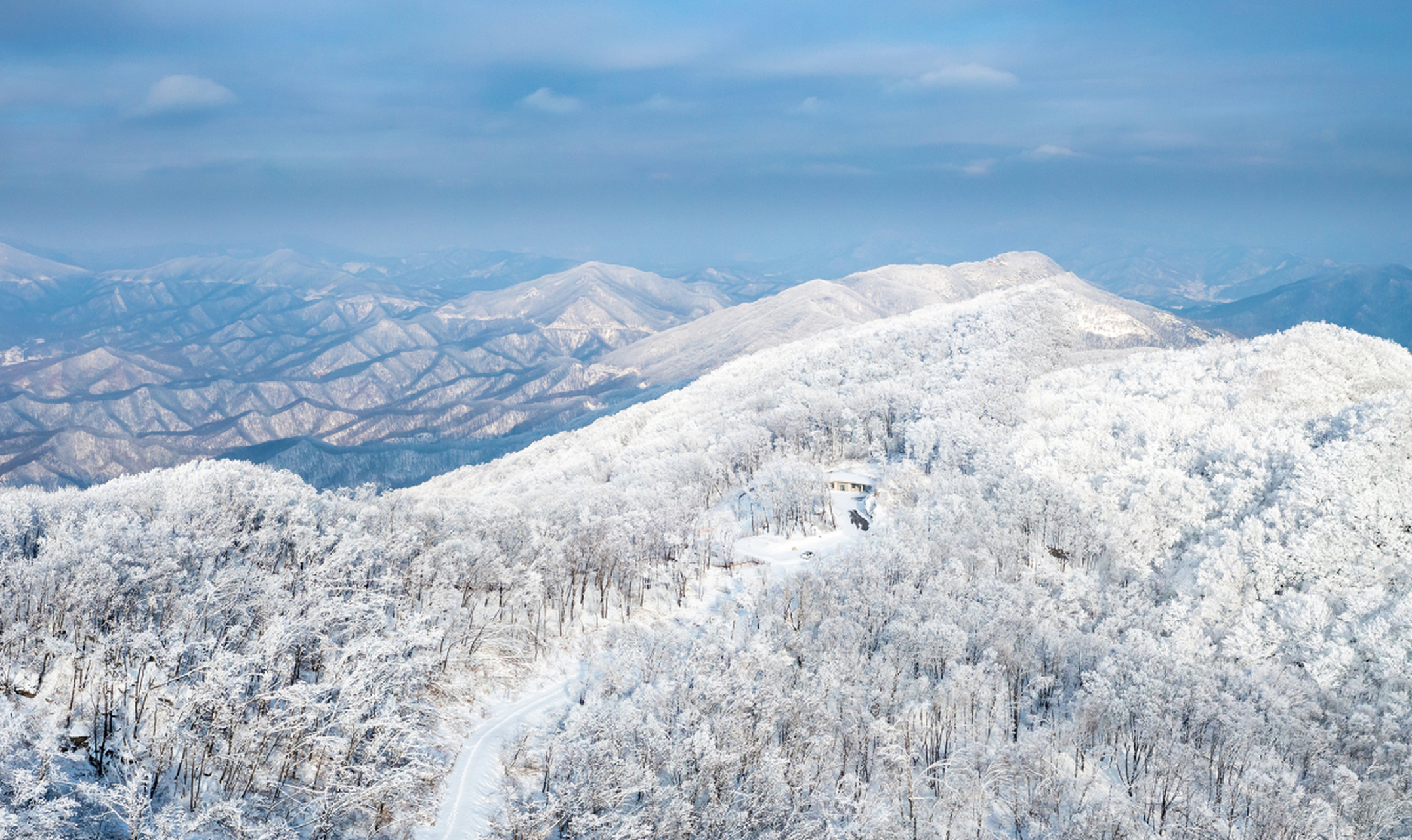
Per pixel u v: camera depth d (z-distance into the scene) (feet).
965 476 655.35
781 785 311.06
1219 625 441.27
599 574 516.32
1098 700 364.58
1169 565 508.94
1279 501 507.71
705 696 356.18
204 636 343.67
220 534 447.83
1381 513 464.65
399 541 458.09
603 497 620.08
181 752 298.56
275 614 344.90
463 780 347.97
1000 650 403.54
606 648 465.88
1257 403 638.94
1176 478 553.64
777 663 380.17
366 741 317.63
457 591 461.37
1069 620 435.53
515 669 439.22
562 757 329.11
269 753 315.78
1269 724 353.92
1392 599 421.18
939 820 331.77
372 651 316.40
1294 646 412.98
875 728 333.83
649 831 284.61
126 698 306.96
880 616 444.96
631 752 325.62
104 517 405.18
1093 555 538.88
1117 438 651.25
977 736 378.12
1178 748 336.29
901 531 550.36
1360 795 310.86
